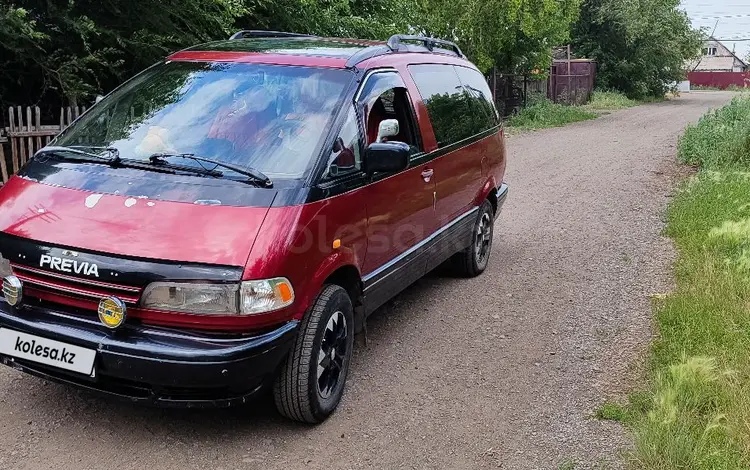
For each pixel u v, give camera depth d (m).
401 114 4.84
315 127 4.01
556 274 6.81
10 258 3.51
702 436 3.61
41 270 3.41
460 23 19.11
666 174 12.48
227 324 3.28
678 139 15.98
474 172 6.10
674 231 8.10
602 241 8.00
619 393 4.37
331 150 3.93
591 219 9.09
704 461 3.42
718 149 12.55
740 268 6.08
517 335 5.30
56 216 3.53
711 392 4.03
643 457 3.51
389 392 4.32
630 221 8.95
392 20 12.16
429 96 5.32
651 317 5.63
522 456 3.67
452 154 5.49
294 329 3.51
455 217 5.80
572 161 14.17
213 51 4.80
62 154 4.02
